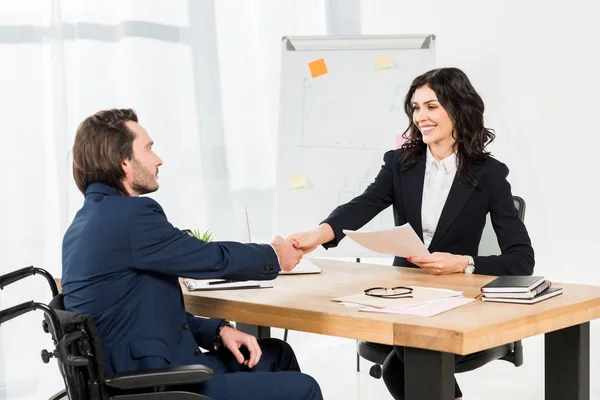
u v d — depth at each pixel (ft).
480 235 9.26
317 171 12.24
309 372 13.53
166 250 6.37
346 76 12.36
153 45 13.23
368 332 6.16
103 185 6.58
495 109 13.92
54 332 5.65
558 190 13.52
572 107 13.32
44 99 12.19
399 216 9.54
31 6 12.07
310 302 6.91
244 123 14.15
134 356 6.14
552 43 13.39
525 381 12.81
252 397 6.45
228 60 13.99
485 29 13.89
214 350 7.44
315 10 14.58
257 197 14.29
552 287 7.27
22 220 12.10
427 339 5.81
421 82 9.29
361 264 9.22
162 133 13.37
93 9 12.69
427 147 9.50
